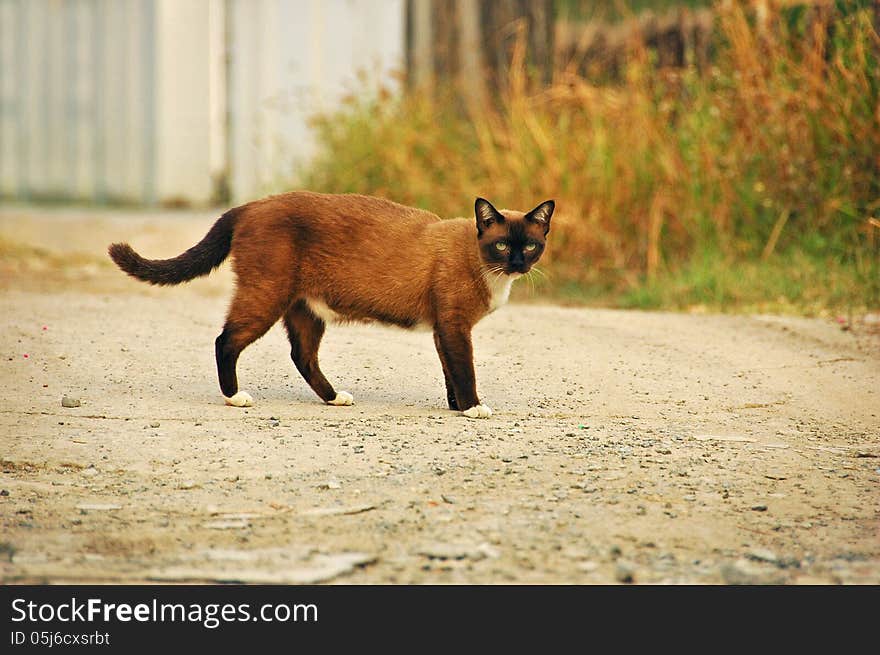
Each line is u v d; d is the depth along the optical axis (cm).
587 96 1830
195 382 1048
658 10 2138
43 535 657
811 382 1102
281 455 817
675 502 734
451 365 969
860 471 823
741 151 1700
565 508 714
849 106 1623
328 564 617
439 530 670
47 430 862
